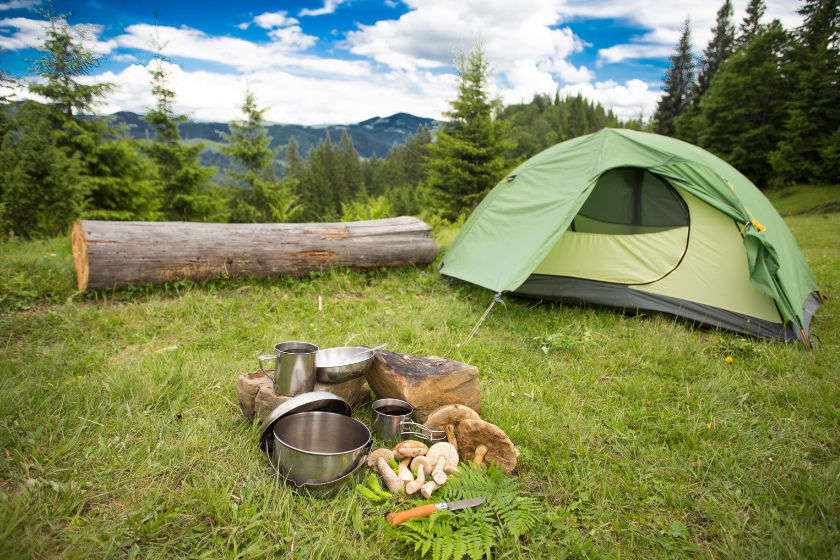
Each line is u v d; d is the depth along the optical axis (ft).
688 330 14.44
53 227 26.58
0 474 6.38
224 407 8.57
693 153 15.85
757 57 115.75
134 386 8.66
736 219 14.14
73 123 39.96
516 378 10.79
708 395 10.08
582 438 8.21
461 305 16.02
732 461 7.75
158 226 15.33
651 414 9.27
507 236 16.47
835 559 5.61
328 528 5.77
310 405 7.22
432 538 5.51
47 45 39.34
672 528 6.19
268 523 5.77
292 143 244.22
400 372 8.33
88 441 7.21
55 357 10.20
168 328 12.57
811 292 16.72
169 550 5.43
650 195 16.01
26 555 5.00
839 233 42.11
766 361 11.89
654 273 15.80
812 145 101.76
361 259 18.65
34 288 14.08
